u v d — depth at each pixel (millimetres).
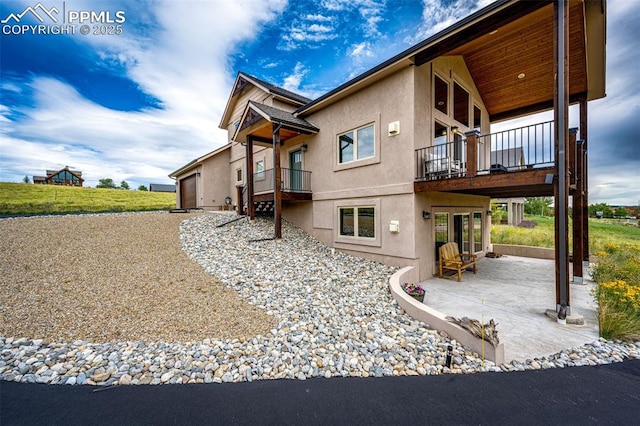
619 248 8945
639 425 2301
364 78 7609
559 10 4426
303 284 5789
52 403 2611
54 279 5297
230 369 3184
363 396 2738
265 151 13234
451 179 6230
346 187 8742
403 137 7066
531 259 10062
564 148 4469
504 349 3588
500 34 6520
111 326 4016
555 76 4508
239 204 12344
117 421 2385
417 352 3527
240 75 14492
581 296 5773
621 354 3492
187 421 2393
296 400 2676
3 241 6836
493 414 2451
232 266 6574
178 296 5016
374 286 5863
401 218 7117
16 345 3514
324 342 3748
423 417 2428
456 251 8102
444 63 7992
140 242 7750
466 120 9148
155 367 3180
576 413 2447
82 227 8539
